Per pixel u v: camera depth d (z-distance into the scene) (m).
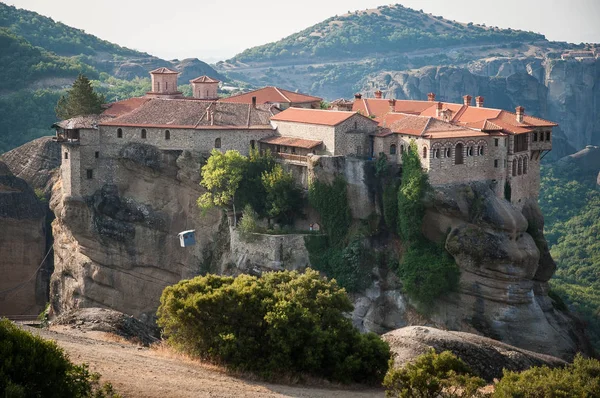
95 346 92.00
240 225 156.75
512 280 143.25
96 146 166.12
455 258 145.50
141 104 172.38
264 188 158.25
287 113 165.25
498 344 108.19
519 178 155.25
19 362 63.69
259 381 90.75
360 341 98.75
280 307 96.56
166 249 165.62
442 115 163.50
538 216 158.25
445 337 103.19
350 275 151.88
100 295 170.00
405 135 150.12
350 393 90.06
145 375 80.00
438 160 145.50
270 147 163.12
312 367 96.12
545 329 144.00
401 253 151.00
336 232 154.62
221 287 99.19
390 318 149.38
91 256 170.25
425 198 145.38
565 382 78.06
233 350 93.94
